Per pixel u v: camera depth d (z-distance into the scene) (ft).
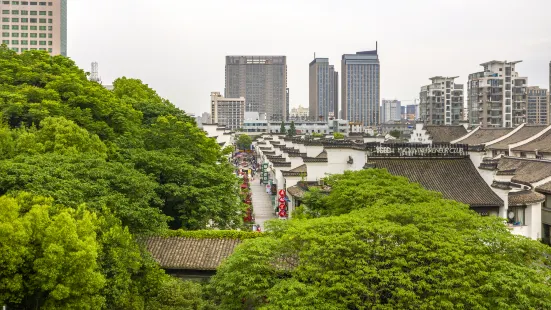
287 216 204.64
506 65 519.60
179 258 124.47
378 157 166.30
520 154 314.76
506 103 517.14
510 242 88.99
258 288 91.45
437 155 166.30
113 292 92.94
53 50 522.88
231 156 522.47
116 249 96.02
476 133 386.93
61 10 536.42
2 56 202.49
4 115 152.05
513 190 166.61
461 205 113.60
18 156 112.47
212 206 146.20
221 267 100.22
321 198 135.85
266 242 95.14
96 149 140.77
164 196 147.74
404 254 87.66
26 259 82.53
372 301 86.22
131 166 141.90
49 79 187.52
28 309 87.25
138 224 111.55
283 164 245.65
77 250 83.30
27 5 517.96
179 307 102.47
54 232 83.15
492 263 85.05
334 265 88.02
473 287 82.69
